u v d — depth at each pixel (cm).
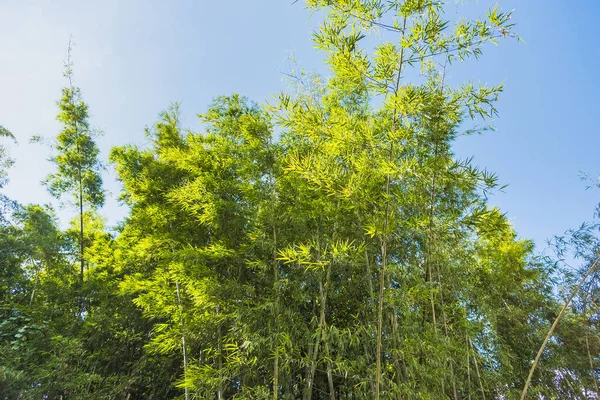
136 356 719
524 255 622
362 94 582
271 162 550
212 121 683
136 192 680
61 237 866
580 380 535
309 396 426
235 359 449
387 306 431
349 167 436
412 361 381
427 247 478
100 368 671
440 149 454
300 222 501
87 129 926
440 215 450
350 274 517
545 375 555
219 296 492
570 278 568
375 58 378
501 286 616
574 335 561
